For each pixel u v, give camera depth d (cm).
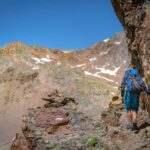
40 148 1095
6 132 11006
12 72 14662
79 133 1148
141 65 1362
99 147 1062
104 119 1332
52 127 1184
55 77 12812
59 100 1430
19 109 12725
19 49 17162
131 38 1499
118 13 1645
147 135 1102
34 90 13125
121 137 1133
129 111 1156
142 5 1431
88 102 10325
